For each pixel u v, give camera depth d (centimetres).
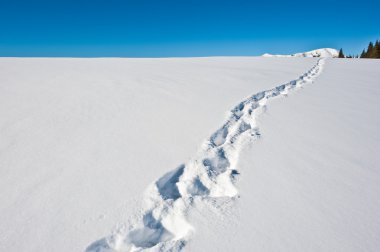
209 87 731
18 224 201
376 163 307
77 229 197
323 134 397
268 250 180
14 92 590
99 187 249
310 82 912
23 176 265
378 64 1717
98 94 598
